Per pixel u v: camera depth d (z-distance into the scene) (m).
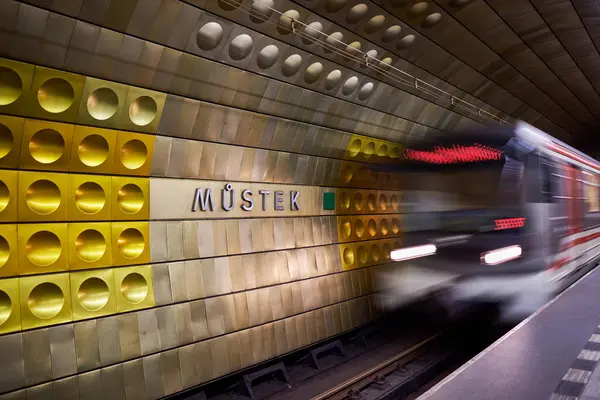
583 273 11.77
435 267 10.05
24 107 4.99
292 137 8.14
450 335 10.57
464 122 12.43
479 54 9.93
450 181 10.02
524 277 9.30
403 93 9.53
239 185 7.55
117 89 5.61
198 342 6.74
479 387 4.45
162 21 5.41
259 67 6.76
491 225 9.63
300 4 6.36
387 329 10.91
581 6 8.84
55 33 4.81
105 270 5.90
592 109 18.53
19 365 5.09
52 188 5.46
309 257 8.80
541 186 9.36
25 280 5.22
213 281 7.05
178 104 6.27
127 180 6.12
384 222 10.78
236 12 5.89
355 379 7.89
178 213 6.68
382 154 10.45
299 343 8.30
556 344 5.69
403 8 7.40
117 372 5.85
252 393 7.28
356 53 7.75
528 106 14.59
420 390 8.34
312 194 9.02
